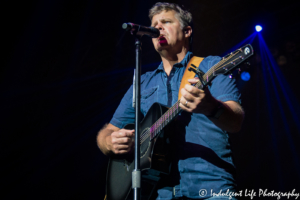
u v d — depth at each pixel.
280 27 5.93
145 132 1.95
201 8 6.09
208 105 1.45
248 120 6.34
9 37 5.83
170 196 1.74
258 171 6.00
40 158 6.00
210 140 1.74
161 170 1.75
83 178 6.01
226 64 1.43
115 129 2.42
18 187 5.78
